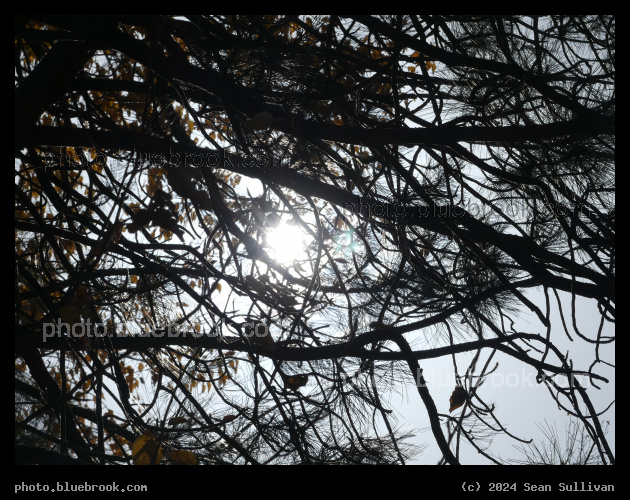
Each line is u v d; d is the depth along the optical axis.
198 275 4.54
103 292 3.89
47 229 4.30
